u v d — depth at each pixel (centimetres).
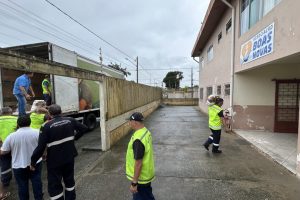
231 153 628
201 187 414
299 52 472
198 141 789
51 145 313
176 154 628
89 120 986
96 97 1045
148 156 279
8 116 427
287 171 488
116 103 792
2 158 400
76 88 845
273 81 895
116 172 498
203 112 1884
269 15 606
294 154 595
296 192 390
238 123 935
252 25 760
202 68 2008
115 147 715
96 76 632
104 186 428
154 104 2161
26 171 344
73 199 351
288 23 507
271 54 593
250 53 752
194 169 507
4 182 402
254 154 616
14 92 549
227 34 1038
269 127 911
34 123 491
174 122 1290
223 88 1117
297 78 874
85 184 438
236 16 906
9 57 336
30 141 343
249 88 916
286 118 892
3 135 415
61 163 321
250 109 922
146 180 278
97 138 848
